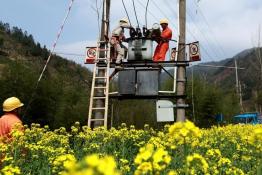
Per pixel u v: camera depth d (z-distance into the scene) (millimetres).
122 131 10203
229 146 11438
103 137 10070
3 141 8219
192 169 4004
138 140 10469
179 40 12828
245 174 7266
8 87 33000
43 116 34094
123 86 13023
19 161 7242
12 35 134750
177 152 6945
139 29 13000
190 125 3367
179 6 12898
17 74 33656
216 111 39250
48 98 34406
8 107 8688
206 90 39625
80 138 9969
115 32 13062
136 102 37281
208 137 13414
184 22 12867
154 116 36469
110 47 13281
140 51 12961
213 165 6531
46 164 7012
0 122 8586
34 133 10266
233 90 49688
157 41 13258
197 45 12539
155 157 2988
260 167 3451
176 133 3398
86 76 118000
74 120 36312
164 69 13422
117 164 6637
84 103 41219
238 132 14758
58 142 10102
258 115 36250
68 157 4582
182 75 12750
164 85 36000
